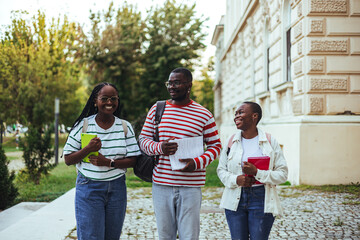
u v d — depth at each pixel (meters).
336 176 8.20
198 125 3.08
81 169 2.95
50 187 9.20
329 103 8.35
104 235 2.99
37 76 24.27
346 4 8.27
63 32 24.81
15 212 6.41
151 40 25.53
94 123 3.03
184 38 25.06
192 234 3.00
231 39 19.86
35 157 9.93
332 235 4.62
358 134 8.23
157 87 25.23
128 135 3.13
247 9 14.87
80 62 25.38
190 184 3.00
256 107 3.03
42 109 24.27
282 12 10.30
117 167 2.96
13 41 23.23
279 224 5.17
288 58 10.22
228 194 3.01
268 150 2.96
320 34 8.34
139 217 5.70
